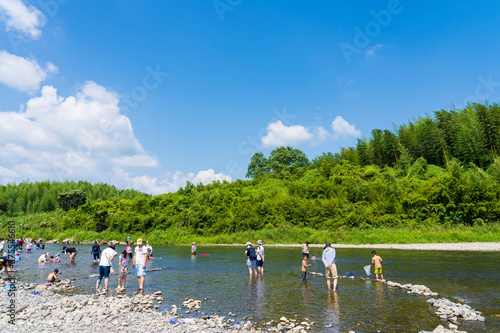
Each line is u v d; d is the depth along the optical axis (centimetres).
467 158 6500
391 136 7731
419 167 6694
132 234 6544
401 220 4869
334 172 7931
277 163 11038
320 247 4131
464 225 4475
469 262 2295
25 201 10581
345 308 1097
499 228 4138
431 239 4116
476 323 907
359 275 1831
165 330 852
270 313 1051
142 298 1259
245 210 6100
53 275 1658
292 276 1856
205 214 6322
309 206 5684
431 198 4916
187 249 4378
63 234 6825
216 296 1324
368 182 6688
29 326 865
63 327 858
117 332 828
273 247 4372
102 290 1420
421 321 940
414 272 1878
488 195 4553
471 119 6838
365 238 4481
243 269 2222
